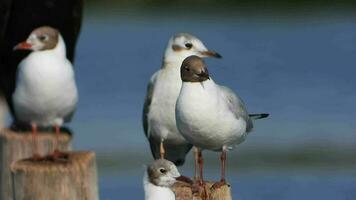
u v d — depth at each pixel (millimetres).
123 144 22188
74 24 16422
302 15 40906
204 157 21359
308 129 23406
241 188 19234
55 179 11094
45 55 13680
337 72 30891
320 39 36906
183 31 39562
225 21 41188
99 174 20141
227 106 10867
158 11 42438
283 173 20234
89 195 11320
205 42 37219
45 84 13578
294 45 36000
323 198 18656
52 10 16281
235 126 10953
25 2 16219
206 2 43188
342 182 19656
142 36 38375
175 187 10297
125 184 19359
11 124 15336
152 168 10273
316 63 32531
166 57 12797
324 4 40781
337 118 24344
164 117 12703
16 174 11133
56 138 13172
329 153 21672
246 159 21203
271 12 41750
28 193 11102
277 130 23344
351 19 39812
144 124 13133
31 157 11922
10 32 16234
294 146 22156
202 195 10320
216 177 20000
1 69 16234
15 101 13852
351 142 22406
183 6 43031
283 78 30062
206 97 10703
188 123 10789
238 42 36875
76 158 11523
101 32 39344
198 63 10727
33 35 13797
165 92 12672
